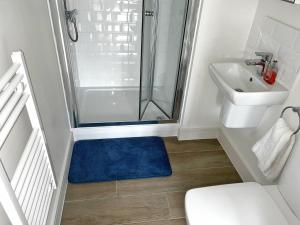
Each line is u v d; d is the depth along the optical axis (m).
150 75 2.38
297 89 1.38
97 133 2.18
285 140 1.32
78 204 1.65
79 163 1.95
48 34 1.58
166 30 2.28
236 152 1.98
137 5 2.50
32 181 1.02
